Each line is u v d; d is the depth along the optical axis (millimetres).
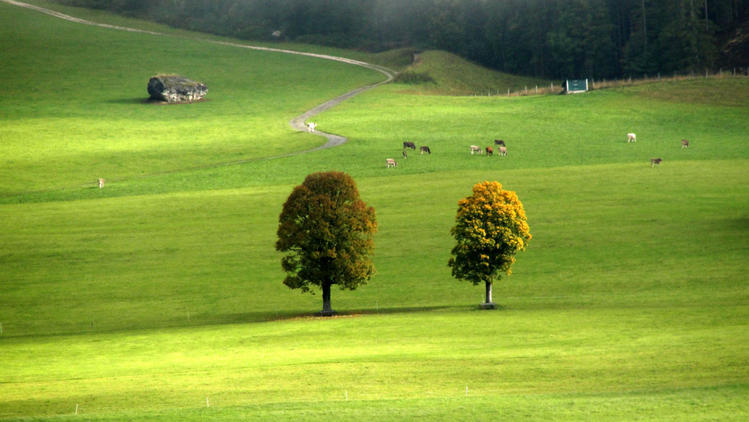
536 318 58875
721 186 118438
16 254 98688
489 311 64812
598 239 93188
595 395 34562
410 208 115438
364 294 79062
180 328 65438
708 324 52156
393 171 143375
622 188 120625
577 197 116188
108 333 64375
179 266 92562
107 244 102938
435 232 102188
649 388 35562
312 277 69500
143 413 33688
